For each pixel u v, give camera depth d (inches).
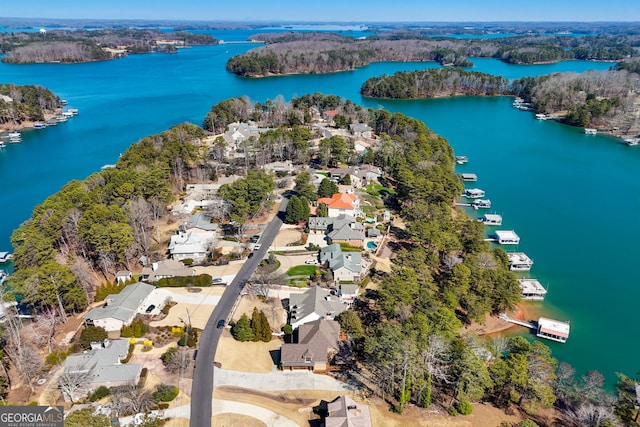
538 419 2728.8
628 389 2775.6
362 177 6555.1
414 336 2851.9
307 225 5098.4
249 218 5334.6
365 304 3806.6
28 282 3326.8
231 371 3009.4
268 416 2652.6
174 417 2625.5
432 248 4594.0
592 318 4001.0
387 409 2723.9
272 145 7224.4
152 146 6609.3
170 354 3100.4
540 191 6761.8
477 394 2642.7
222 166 6904.5
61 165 7426.2
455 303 3538.4
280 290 3973.9
